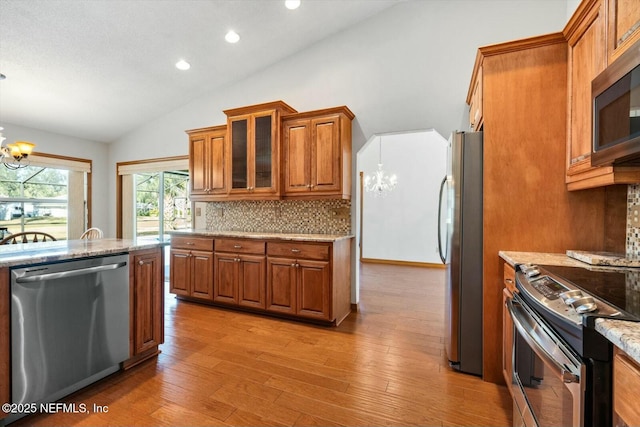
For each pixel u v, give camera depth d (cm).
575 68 158
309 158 304
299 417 154
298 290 282
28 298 149
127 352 195
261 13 282
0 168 390
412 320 292
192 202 419
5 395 142
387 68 304
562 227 173
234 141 335
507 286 168
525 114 178
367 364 207
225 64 351
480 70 198
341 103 325
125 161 480
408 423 150
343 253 297
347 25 320
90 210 474
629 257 140
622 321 71
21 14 245
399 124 299
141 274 205
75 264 168
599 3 131
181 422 149
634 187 150
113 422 149
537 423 110
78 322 170
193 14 272
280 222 359
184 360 212
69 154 449
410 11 295
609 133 111
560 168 173
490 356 186
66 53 295
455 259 199
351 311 318
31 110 374
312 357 217
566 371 82
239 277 309
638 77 94
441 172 572
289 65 351
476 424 150
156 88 379
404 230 597
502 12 261
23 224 412
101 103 389
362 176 629
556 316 88
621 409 69
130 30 280
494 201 184
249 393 174
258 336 253
